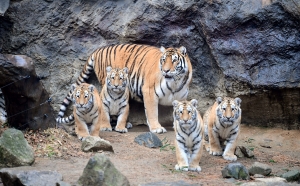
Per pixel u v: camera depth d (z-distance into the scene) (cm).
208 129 1095
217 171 948
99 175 768
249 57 1256
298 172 902
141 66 1320
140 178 858
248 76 1252
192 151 963
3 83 1056
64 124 1277
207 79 1338
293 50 1231
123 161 985
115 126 1348
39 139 1086
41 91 1107
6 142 913
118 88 1240
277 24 1239
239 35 1270
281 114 1278
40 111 1124
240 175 876
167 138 1202
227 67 1277
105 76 1348
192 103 968
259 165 913
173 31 1344
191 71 1271
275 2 1236
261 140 1221
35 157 977
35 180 788
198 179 873
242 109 1308
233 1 1277
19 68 1037
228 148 1066
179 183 796
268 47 1244
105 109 1281
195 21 1319
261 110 1291
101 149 1041
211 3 1291
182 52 1245
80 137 1151
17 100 1093
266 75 1239
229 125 1047
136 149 1092
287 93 1239
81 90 1132
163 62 1215
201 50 1338
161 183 795
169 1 1328
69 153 1020
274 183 809
